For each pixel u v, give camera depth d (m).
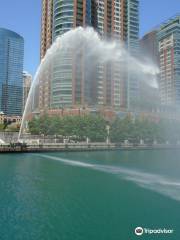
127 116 125.88
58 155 82.94
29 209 28.27
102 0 181.75
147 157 81.94
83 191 35.78
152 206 29.31
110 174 48.81
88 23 169.38
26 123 142.12
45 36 196.62
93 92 143.62
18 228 23.42
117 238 21.55
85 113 138.25
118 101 131.75
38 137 123.69
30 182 41.25
